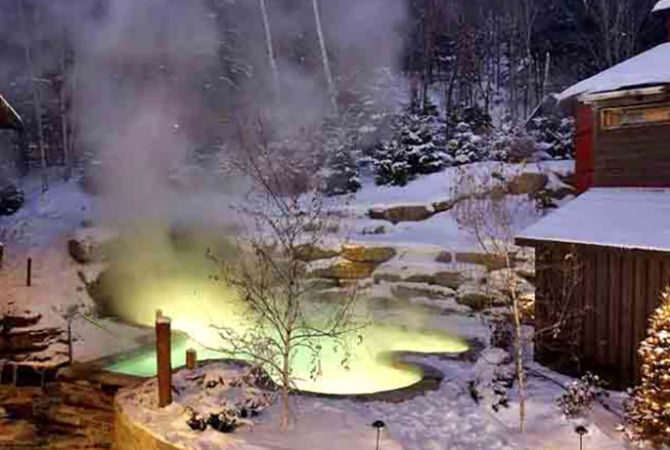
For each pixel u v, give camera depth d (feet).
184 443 24.93
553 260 32.37
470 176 52.75
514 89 83.76
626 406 26.08
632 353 29.19
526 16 84.17
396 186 62.44
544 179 54.19
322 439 25.27
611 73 33.47
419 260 50.37
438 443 25.08
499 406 27.68
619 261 29.68
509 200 53.78
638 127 31.78
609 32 77.30
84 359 43.04
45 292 54.08
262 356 31.50
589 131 43.29
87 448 37.06
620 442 24.00
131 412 28.45
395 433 25.73
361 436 25.54
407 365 33.83
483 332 40.91
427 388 30.42
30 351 45.65
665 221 28.40
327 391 34.01
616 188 32.94
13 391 41.37
